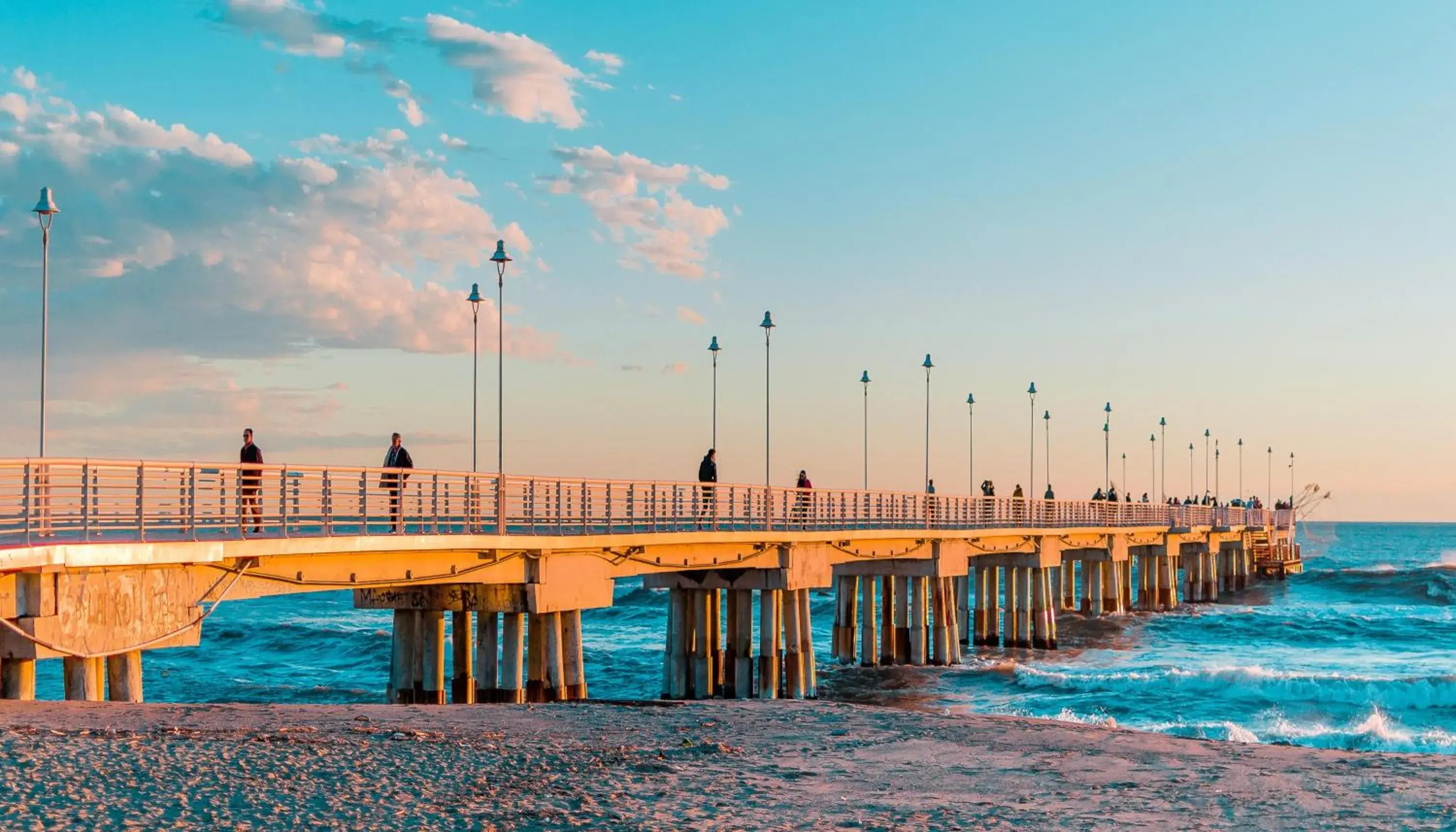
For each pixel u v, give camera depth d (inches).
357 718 811.4
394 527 1192.2
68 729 653.9
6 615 773.3
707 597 1635.1
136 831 468.4
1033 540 2498.8
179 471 916.6
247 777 561.9
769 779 638.5
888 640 2135.8
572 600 1307.8
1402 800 613.0
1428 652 2367.1
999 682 1873.8
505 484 1246.9
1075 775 678.5
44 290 981.8
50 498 815.1
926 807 576.4
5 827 458.6
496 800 551.5
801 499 1759.4
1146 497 4751.5
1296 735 1355.8
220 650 2504.9
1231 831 541.6
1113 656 2329.0
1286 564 4940.9
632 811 544.4
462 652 1328.7
